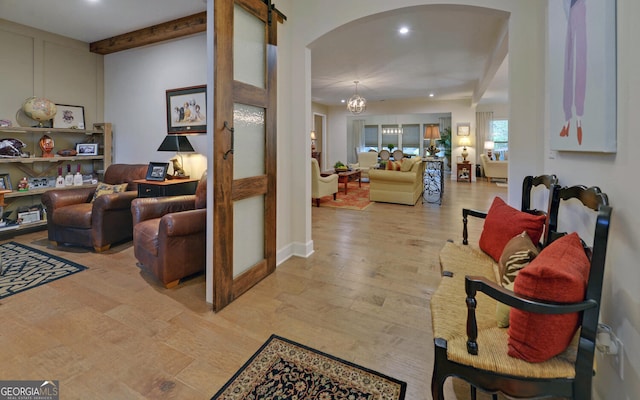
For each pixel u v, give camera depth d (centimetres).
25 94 412
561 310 100
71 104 455
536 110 234
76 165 472
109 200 337
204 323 202
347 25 290
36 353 170
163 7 355
